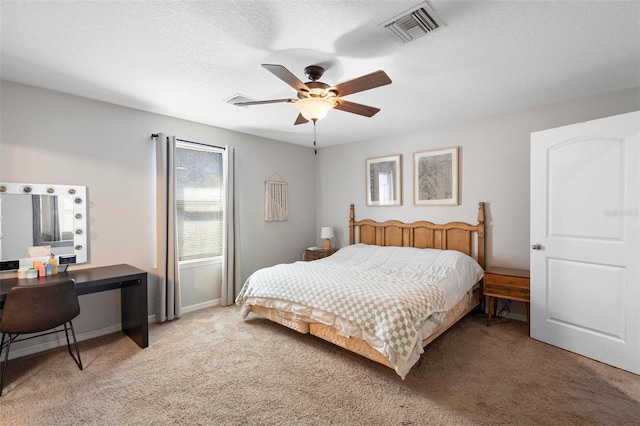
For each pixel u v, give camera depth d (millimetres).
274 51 2113
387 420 1825
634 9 1668
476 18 1752
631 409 1897
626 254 2324
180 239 3830
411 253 3850
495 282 3176
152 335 3062
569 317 2658
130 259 3305
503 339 2924
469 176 3787
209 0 1589
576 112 3059
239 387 2166
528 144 3352
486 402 1983
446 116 3625
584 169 2545
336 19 1757
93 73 2459
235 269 4156
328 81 2590
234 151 4145
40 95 2746
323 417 1855
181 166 3834
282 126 4051
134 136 3330
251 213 4516
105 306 3113
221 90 2816
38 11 1680
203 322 3418
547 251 2793
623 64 2326
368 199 4781
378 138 4668
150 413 1894
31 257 2703
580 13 1708
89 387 2166
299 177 5246
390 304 2254
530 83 2678
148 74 2480
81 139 2975
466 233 3781
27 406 1957
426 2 1609
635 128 2271
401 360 2080
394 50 2102
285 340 2932
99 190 3092
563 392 2080
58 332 2785
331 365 2461
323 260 4043
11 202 2631
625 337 2336
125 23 1799
